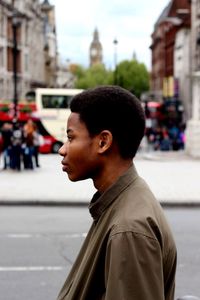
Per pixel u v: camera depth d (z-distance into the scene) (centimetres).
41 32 10806
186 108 9156
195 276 934
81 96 246
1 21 7675
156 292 208
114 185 240
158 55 14175
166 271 233
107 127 241
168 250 230
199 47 8212
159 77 13738
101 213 240
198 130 3666
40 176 2519
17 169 2734
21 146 2792
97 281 231
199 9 8281
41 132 4669
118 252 212
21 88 8650
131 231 214
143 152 4366
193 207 1780
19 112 4672
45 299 808
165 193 1953
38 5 10344
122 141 242
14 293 835
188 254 1084
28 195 1881
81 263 243
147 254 211
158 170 2842
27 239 1236
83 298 232
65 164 247
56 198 1811
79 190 2025
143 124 245
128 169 245
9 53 8056
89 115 242
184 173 2689
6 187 2098
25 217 1548
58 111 4675
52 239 1237
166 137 4594
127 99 242
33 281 901
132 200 233
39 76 10544
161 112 6956
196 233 1307
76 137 245
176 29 10919
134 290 206
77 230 1347
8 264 1007
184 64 9619
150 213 226
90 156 243
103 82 16588
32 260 1038
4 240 1223
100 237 233
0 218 1529
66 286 254
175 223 1459
